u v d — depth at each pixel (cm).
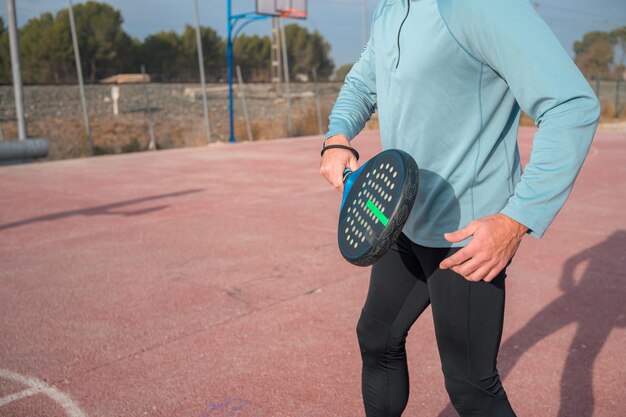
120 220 724
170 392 302
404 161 145
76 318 404
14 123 2330
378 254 144
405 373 193
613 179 1040
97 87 3491
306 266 521
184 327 387
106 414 282
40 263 540
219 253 567
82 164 1348
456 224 165
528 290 452
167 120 2634
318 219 721
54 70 4938
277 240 617
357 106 198
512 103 160
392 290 183
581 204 809
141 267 524
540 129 139
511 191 166
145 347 356
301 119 2455
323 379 314
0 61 3728
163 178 1098
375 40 180
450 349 171
